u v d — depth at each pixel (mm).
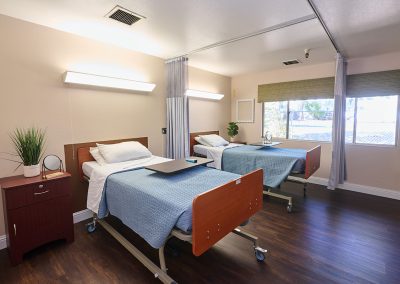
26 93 2354
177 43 2990
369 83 3623
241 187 1778
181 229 1473
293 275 1819
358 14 2152
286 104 4676
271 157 3211
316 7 2023
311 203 3309
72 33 2646
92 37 2783
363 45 3070
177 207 1498
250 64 4160
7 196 1902
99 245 2283
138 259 1944
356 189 3820
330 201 3381
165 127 3801
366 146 3732
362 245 2232
